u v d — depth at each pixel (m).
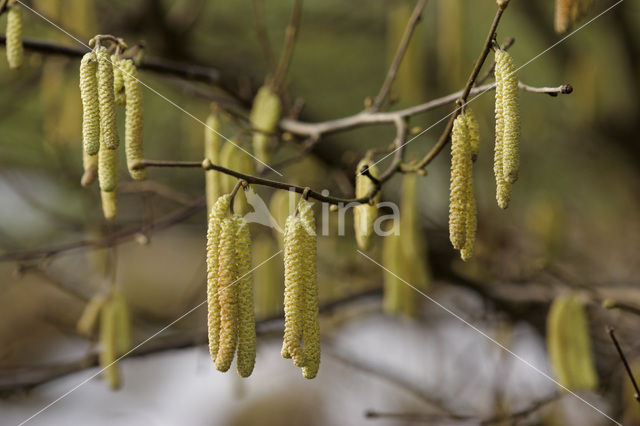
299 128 3.90
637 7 6.10
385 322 6.27
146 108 6.07
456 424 4.79
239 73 5.61
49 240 6.12
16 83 5.60
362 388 6.29
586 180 6.94
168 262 10.12
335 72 6.38
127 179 5.39
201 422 8.17
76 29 4.57
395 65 3.55
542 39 6.11
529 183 6.73
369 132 6.27
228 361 2.03
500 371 4.75
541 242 5.28
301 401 8.35
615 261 6.61
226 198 2.10
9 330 7.67
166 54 5.39
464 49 4.54
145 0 5.09
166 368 8.65
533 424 4.73
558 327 3.58
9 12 2.97
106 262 4.89
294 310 2.07
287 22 5.99
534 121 6.51
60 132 5.11
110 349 3.83
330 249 5.83
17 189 5.16
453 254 5.30
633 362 4.40
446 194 6.44
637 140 6.64
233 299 2.04
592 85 5.81
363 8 6.14
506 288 5.21
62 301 7.34
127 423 6.91
